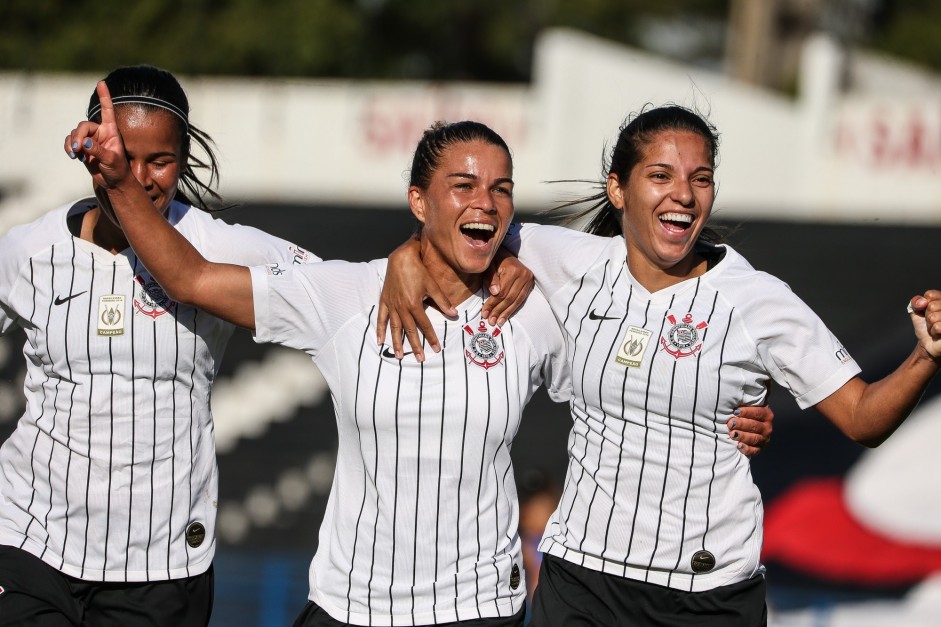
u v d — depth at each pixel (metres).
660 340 14.64
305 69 84.06
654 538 14.81
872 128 57.88
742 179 59.22
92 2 78.81
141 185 13.97
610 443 14.91
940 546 36.09
